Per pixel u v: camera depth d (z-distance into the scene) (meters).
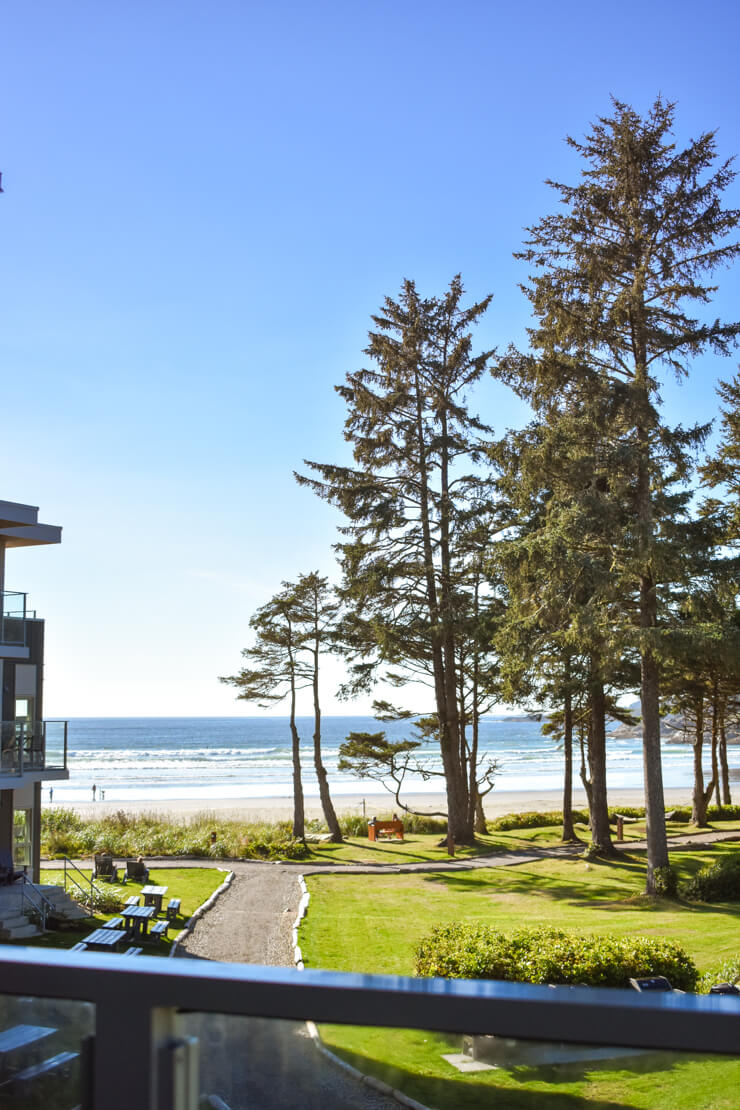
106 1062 1.56
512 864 32.75
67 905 20.77
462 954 12.26
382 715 40.88
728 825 44.19
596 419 23.94
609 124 25.39
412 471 37.00
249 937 20.44
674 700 43.62
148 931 19.64
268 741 154.25
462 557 35.88
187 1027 1.59
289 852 35.16
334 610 41.03
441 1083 1.48
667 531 23.56
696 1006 1.37
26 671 24.80
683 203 24.50
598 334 25.05
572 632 24.28
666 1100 1.41
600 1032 1.39
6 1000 1.67
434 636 35.62
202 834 38.38
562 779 92.19
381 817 48.69
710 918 21.55
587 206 25.45
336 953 18.83
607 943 12.34
